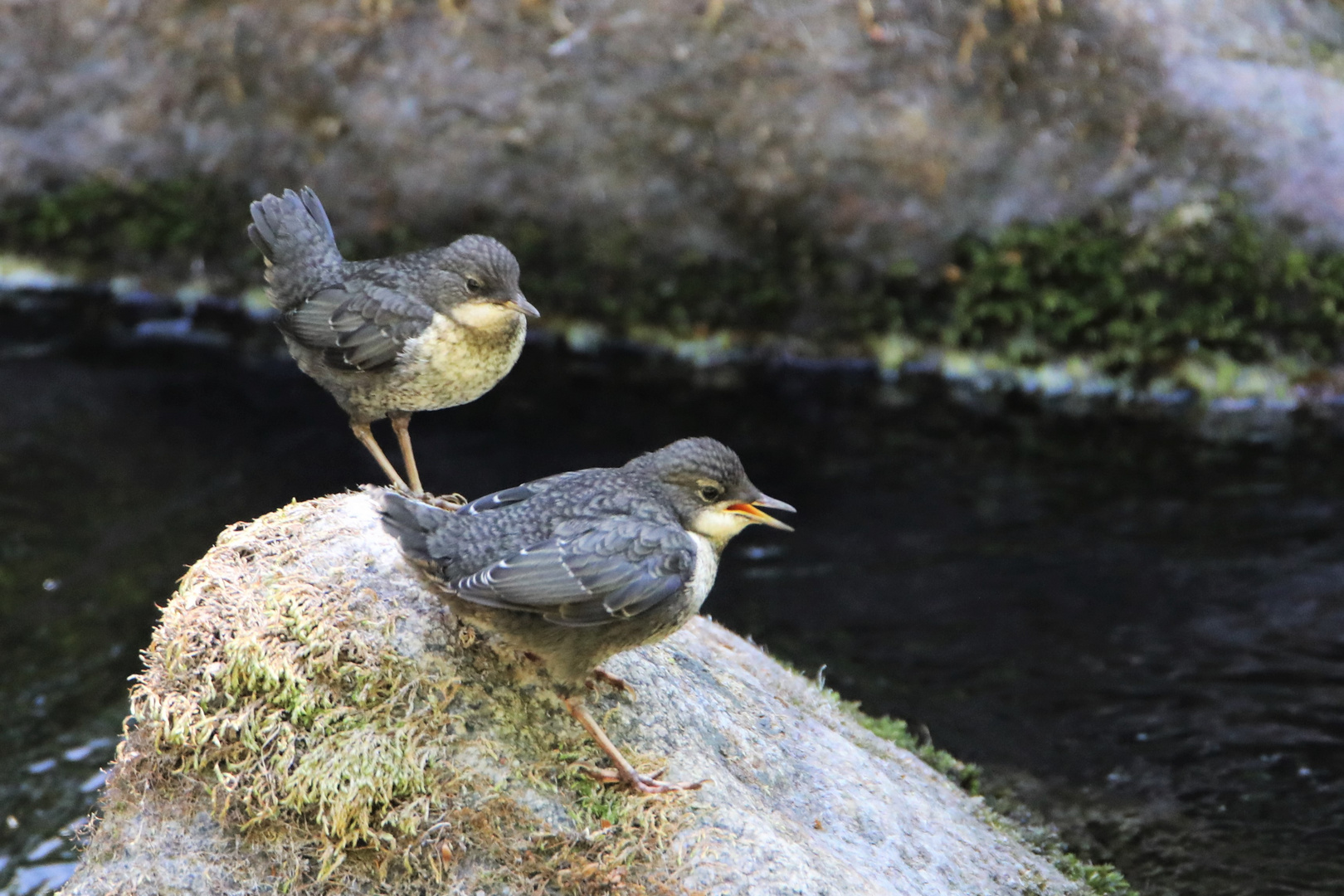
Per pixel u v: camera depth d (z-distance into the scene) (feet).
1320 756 29.09
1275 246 40.75
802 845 19.49
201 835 18.88
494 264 24.16
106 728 30.19
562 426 42.06
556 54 41.68
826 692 28.43
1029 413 42.04
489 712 19.16
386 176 42.98
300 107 43.16
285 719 18.81
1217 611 33.86
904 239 42.06
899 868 20.90
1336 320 40.91
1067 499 38.78
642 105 41.68
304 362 25.67
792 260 42.68
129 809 19.36
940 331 42.75
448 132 42.45
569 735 19.40
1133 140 41.01
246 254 45.01
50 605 33.45
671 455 19.76
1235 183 40.88
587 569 18.11
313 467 39.29
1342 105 41.37
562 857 18.13
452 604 18.58
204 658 19.15
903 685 31.55
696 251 42.88
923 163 41.34
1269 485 38.93
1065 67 41.09
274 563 20.08
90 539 35.76
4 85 44.70
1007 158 41.32
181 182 44.62
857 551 36.70
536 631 18.43
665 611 18.74
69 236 45.62
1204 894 25.43
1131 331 41.57
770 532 37.55
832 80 41.09
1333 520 37.19
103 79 44.37
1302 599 34.09
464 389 25.26
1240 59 41.65
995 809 27.32
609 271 43.45
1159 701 30.89
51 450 39.37
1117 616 33.78
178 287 45.70
